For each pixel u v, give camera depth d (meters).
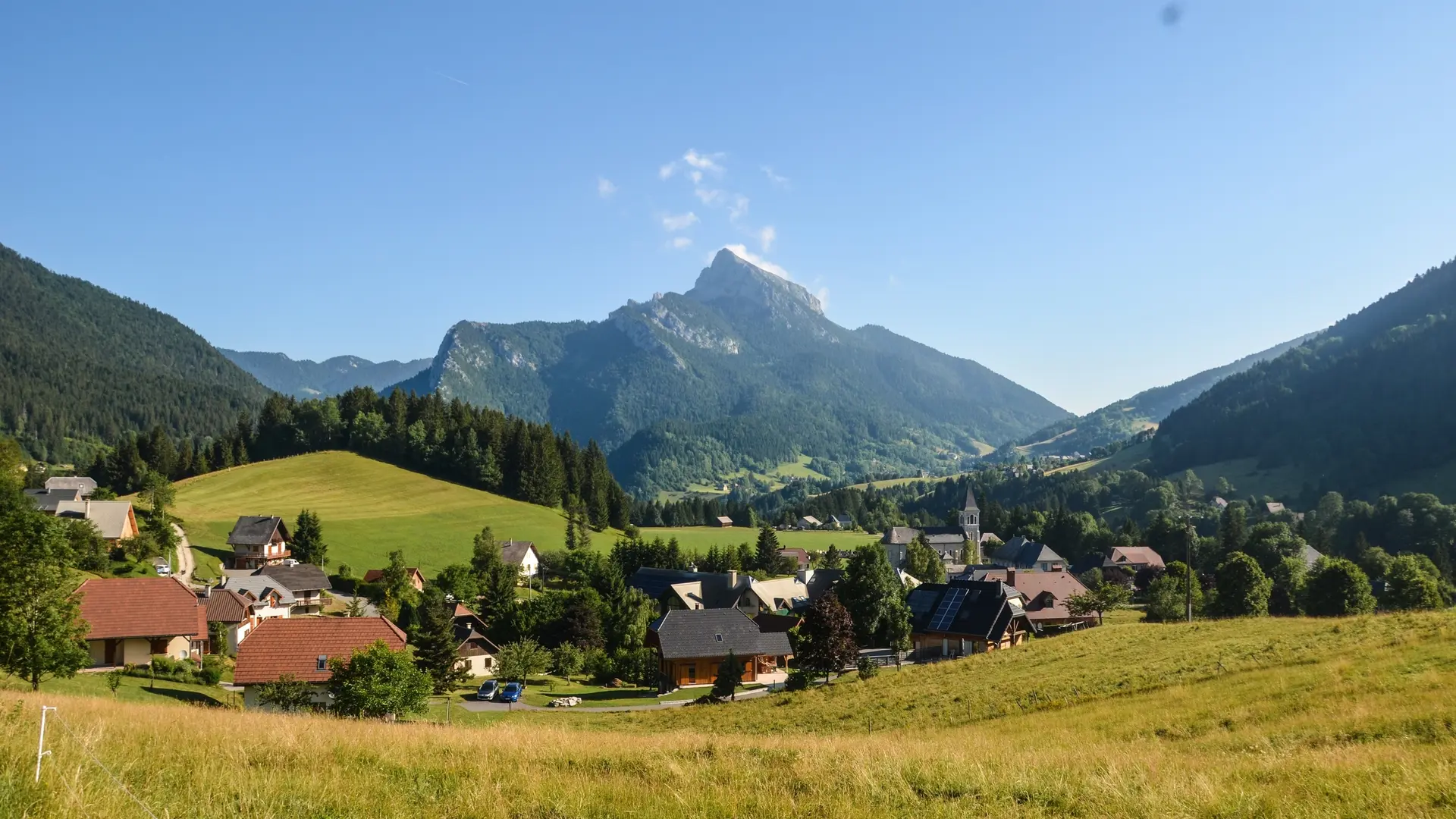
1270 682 32.59
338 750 16.41
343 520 145.25
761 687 70.75
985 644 78.56
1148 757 18.97
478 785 13.78
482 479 178.62
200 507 146.25
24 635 34.00
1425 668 29.28
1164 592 92.12
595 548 158.38
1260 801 13.51
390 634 49.91
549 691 69.94
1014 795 14.66
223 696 51.12
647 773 15.95
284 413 194.38
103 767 11.79
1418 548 144.88
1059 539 180.00
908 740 26.84
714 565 146.12
